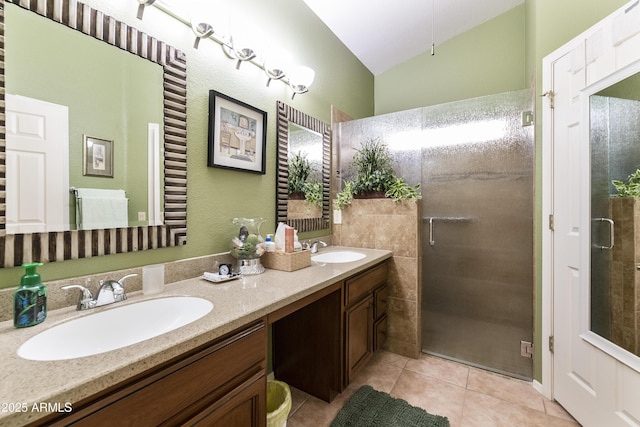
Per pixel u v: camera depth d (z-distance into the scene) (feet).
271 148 5.76
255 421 3.03
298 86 6.06
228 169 4.78
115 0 3.39
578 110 4.72
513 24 8.21
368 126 7.98
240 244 4.51
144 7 3.55
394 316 7.11
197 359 2.43
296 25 6.44
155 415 2.13
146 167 3.69
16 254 2.69
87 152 3.17
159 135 3.81
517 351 6.13
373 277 6.21
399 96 10.07
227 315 2.79
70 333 2.60
